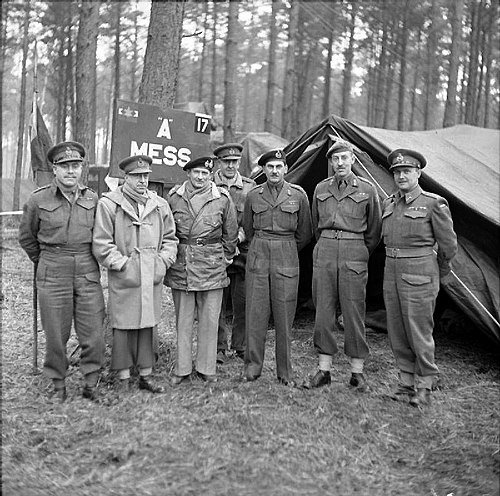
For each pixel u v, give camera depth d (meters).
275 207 4.52
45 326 4.13
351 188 4.46
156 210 4.36
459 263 5.08
